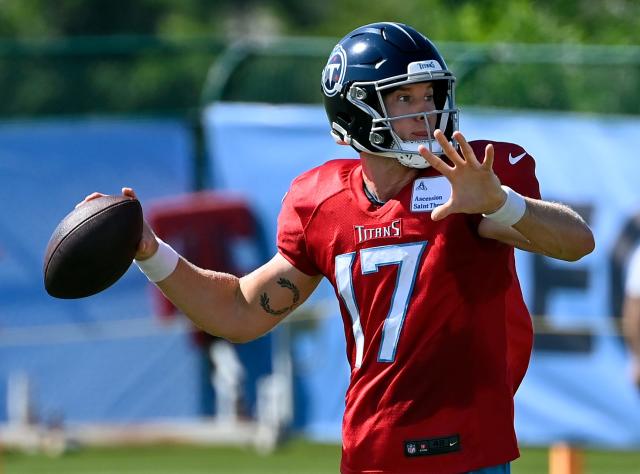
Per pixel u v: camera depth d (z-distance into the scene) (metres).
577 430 32.31
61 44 37.72
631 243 32.34
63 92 43.25
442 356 13.38
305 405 33.53
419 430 13.45
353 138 13.96
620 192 32.66
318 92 37.62
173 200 34.31
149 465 34.50
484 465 13.39
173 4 100.62
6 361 34.12
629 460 36.31
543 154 33.00
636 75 36.97
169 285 14.60
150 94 46.03
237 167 34.28
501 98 36.28
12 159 34.22
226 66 35.94
